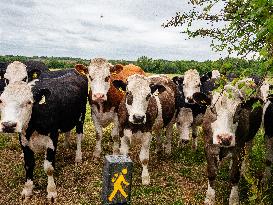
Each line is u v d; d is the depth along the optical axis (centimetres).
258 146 247
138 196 200
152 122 231
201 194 205
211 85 323
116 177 98
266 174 213
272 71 87
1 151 270
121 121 232
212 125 183
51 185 196
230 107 178
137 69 314
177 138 337
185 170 245
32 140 193
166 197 199
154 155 280
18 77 277
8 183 213
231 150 188
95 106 266
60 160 258
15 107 174
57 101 202
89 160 261
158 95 255
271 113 214
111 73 267
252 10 88
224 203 191
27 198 192
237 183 187
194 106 287
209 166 187
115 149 268
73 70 301
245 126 186
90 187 210
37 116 188
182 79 322
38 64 372
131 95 222
